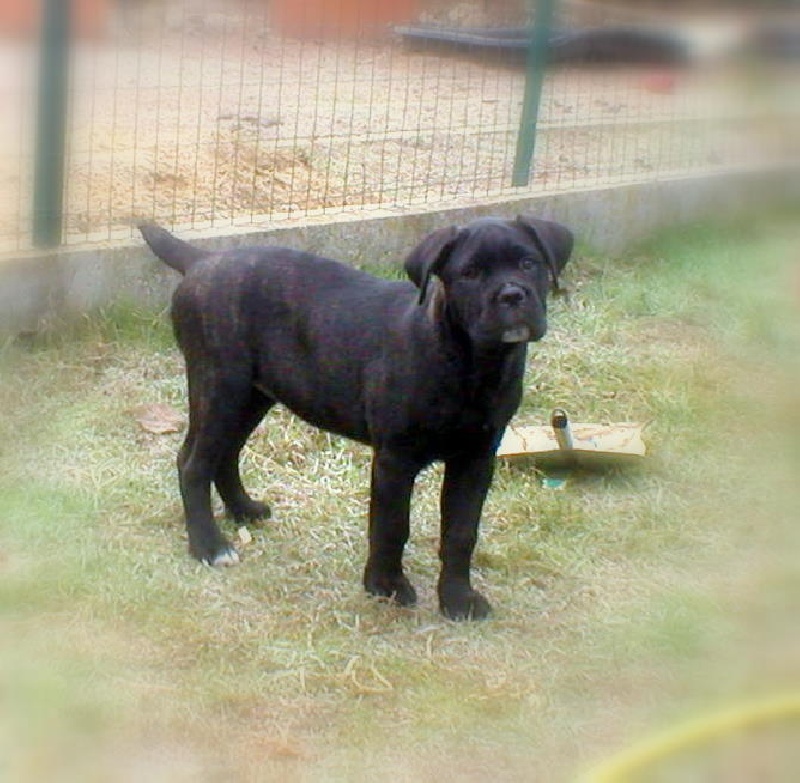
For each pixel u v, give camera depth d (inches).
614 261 438.6
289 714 233.6
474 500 262.2
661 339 390.0
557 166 458.6
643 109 503.8
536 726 233.9
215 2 558.6
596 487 317.4
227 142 428.8
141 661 244.5
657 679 249.0
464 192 424.2
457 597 264.4
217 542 277.6
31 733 226.2
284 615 261.1
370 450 321.7
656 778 221.0
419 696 239.8
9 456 307.0
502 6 544.1
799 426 343.6
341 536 290.5
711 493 316.5
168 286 364.5
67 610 256.8
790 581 281.3
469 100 502.0
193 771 219.9
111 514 289.9
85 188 382.0
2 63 397.4
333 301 264.2
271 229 377.4
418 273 245.4
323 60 530.9
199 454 278.2
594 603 272.2
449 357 246.7
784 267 438.0
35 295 347.9
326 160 431.5
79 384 335.9
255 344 272.1
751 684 248.5
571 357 370.6
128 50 478.9
